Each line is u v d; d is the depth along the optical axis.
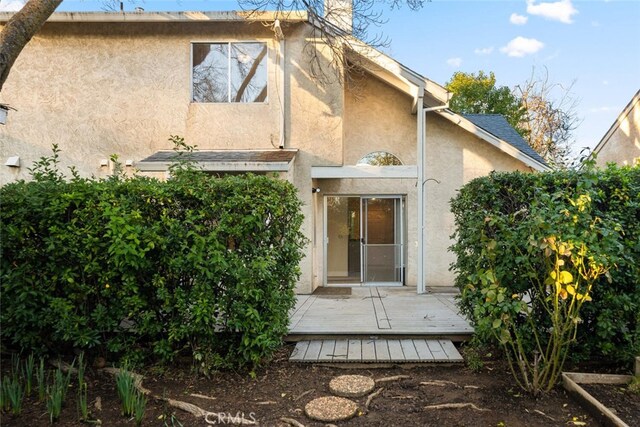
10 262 4.30
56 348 4.60
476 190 5.11
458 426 3.31
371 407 3.69
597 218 3.81
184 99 9.31
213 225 4.40
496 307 3.89
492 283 3.90
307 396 3.93
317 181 10.41
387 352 4.89
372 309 7.00
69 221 4.31
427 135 10.26
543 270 4.09
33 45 9.38
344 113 10.21
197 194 4.33
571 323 3.76
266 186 4.46
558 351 3.84
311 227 9.23
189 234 4.24
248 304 4.30
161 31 9.33
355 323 5.93
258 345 4.34
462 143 10.19
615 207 4.39
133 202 4.32
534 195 4.44
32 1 4.00
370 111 10.36
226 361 4.42
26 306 4.29
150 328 4.37
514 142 11.53
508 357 4.03
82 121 9.35
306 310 6.94
